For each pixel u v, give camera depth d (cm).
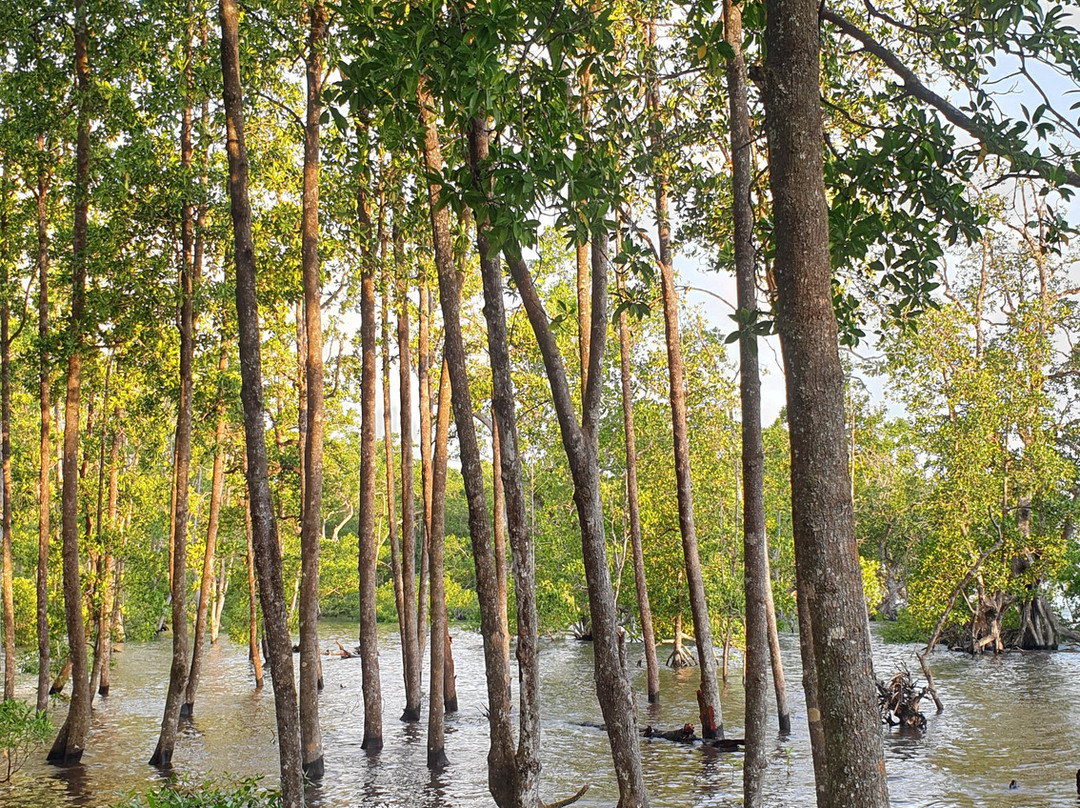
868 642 489
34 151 1722
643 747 1869
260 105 1812
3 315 2216
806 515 497
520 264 862
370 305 1884
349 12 672
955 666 3325
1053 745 1809
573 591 3891
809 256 517
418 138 761
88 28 1608
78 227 1681
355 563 5309
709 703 1934
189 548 3956
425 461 2441
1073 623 4438
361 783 1584
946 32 712
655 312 3403
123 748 1934
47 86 1631
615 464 3747
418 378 2483
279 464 3020
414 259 1658
